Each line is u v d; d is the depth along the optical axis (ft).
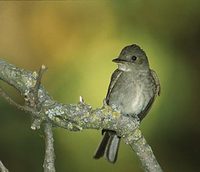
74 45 35.04
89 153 34.47
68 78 33.60
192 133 35.55
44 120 24.06
